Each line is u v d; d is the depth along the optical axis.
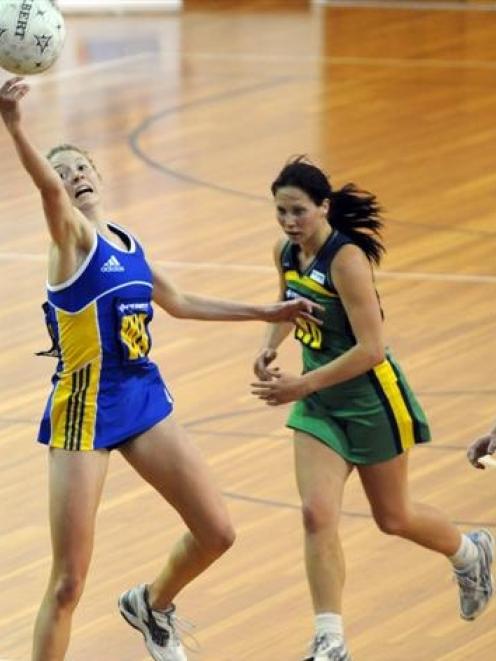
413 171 36.72
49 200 13.97
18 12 14.38
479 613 16.48
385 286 28.66
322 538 14.97
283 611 17.11
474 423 22.19
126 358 14.57
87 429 14.47
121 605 15.76
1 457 21.39
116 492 20.20
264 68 49.97
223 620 16.92
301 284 15.36
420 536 15.95
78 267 14.32
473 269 29.64
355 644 16.34
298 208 15.02
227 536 14.98
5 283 29.25
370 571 17.98
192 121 42.56
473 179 35.91
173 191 35.47
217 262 30.27
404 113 42.97
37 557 18.47
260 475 20.59
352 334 15.25
